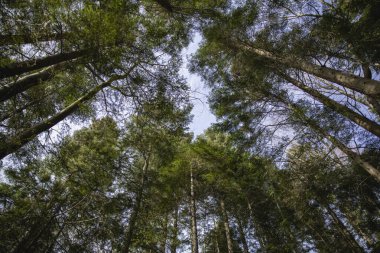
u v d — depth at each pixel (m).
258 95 9.66
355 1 5.96
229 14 8.27
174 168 13.39
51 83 6.26
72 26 4.61
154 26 6.31
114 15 5.11
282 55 7.70
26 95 6.13
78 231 7.98
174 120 7.37
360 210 11.59
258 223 14.34
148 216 11.17
